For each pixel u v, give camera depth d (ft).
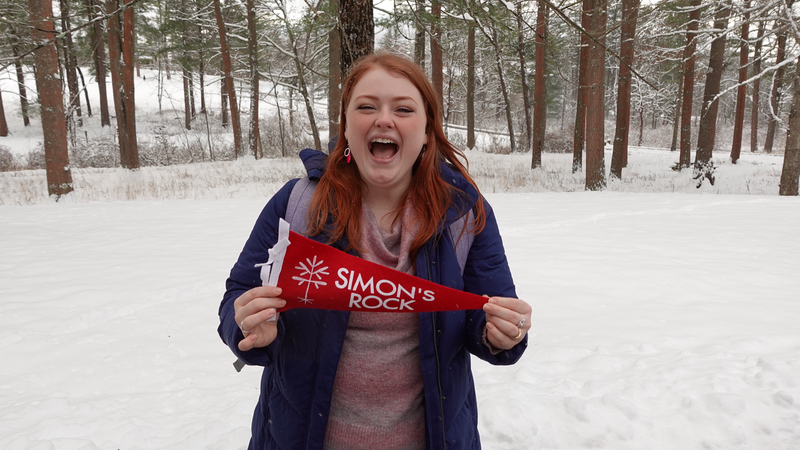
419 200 4.22
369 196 4.39
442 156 4.55
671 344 11.42
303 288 3.71
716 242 22.34
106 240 24.18
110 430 8.29
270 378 4.54
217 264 19.11
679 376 9.50
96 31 61.82
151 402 9.23
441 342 4.11
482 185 57.36
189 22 100.37
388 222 4.35
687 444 7.90
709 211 32.17
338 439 4.31
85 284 16.67
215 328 12.89
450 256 4.24
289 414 4.25
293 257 3.69
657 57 67.72
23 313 14.05
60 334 12.69
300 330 4.11
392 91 3.98
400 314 4.19
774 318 13.10
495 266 4.42
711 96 59.72
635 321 12.91
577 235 24.14
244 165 74.43
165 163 89.86
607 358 10.44
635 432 8.09
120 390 9.90
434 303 3.76
